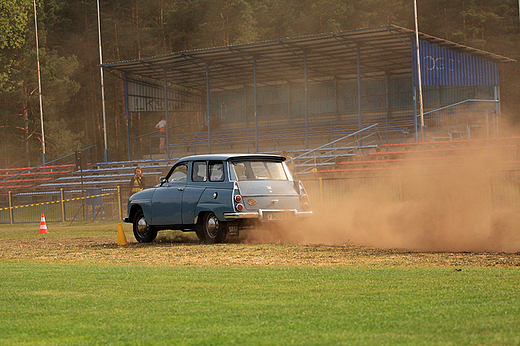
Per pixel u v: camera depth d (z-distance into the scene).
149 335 14.09
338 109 154.12
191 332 14.26
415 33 106.62
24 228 80.12
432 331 13.68
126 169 134.00
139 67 136.38
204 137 160.25
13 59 194.00
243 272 26.50
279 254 36.56
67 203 92.62
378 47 119.62
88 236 60.12
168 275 25.97
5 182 141.00
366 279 23.25
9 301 19.84
